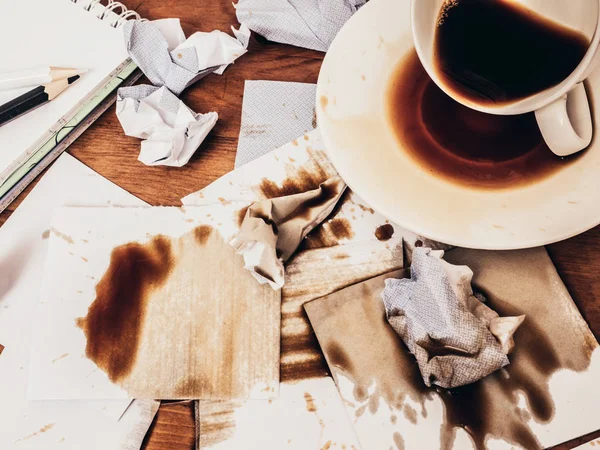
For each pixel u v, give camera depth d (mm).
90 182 475
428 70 388
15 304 456
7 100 475
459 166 417
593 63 388
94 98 484
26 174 477
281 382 419
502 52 389
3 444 422
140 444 416
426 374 393
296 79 489
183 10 514
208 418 416
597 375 392
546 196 388
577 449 383
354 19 438
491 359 384
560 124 357
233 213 457
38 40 493
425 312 397
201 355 427
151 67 482
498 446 389
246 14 488
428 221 388
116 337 436
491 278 424
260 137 475
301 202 445
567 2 372
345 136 421
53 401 428
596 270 415
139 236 457
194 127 463
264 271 420
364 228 450
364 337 419
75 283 450
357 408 406
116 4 515
